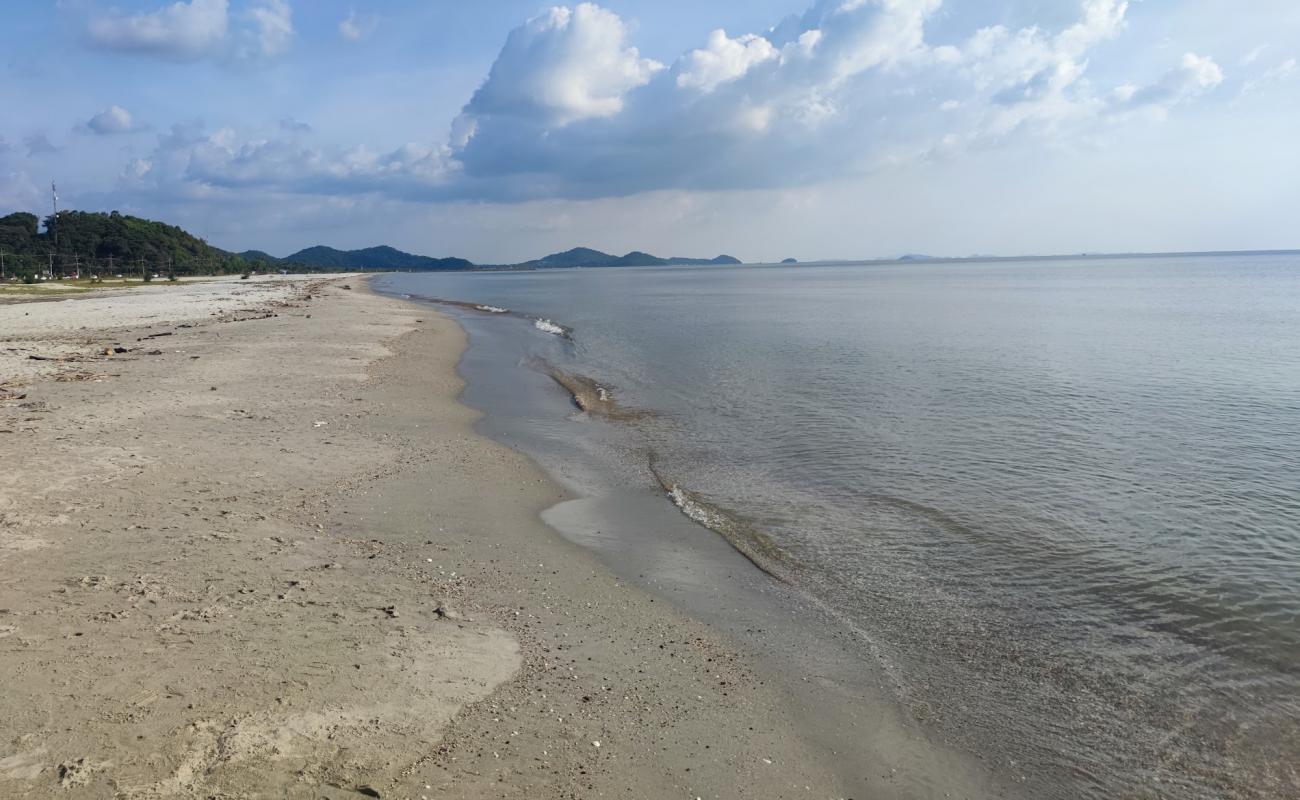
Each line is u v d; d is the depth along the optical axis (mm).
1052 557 11227
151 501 11438
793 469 15797
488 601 9055
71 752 5328
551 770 5887
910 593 10078
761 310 65688
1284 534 12070
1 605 7578
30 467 12711
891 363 30688
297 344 33344
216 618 7723
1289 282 103000
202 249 184375
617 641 8398
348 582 9094
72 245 137750
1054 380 26094
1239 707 7555
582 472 15648
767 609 9586
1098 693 7785
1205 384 25078
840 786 6227
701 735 6703
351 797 5234
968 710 7477
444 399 22781
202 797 5023
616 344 39781
